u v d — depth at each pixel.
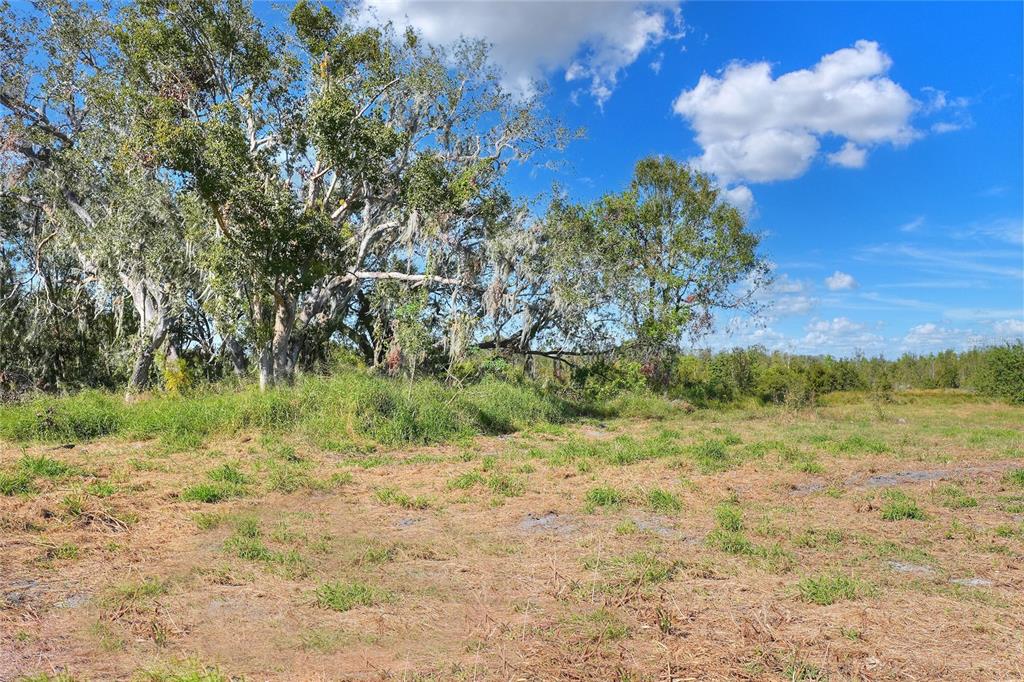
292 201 17.92
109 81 21.53
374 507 8.26
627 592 5.21
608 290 24.02
